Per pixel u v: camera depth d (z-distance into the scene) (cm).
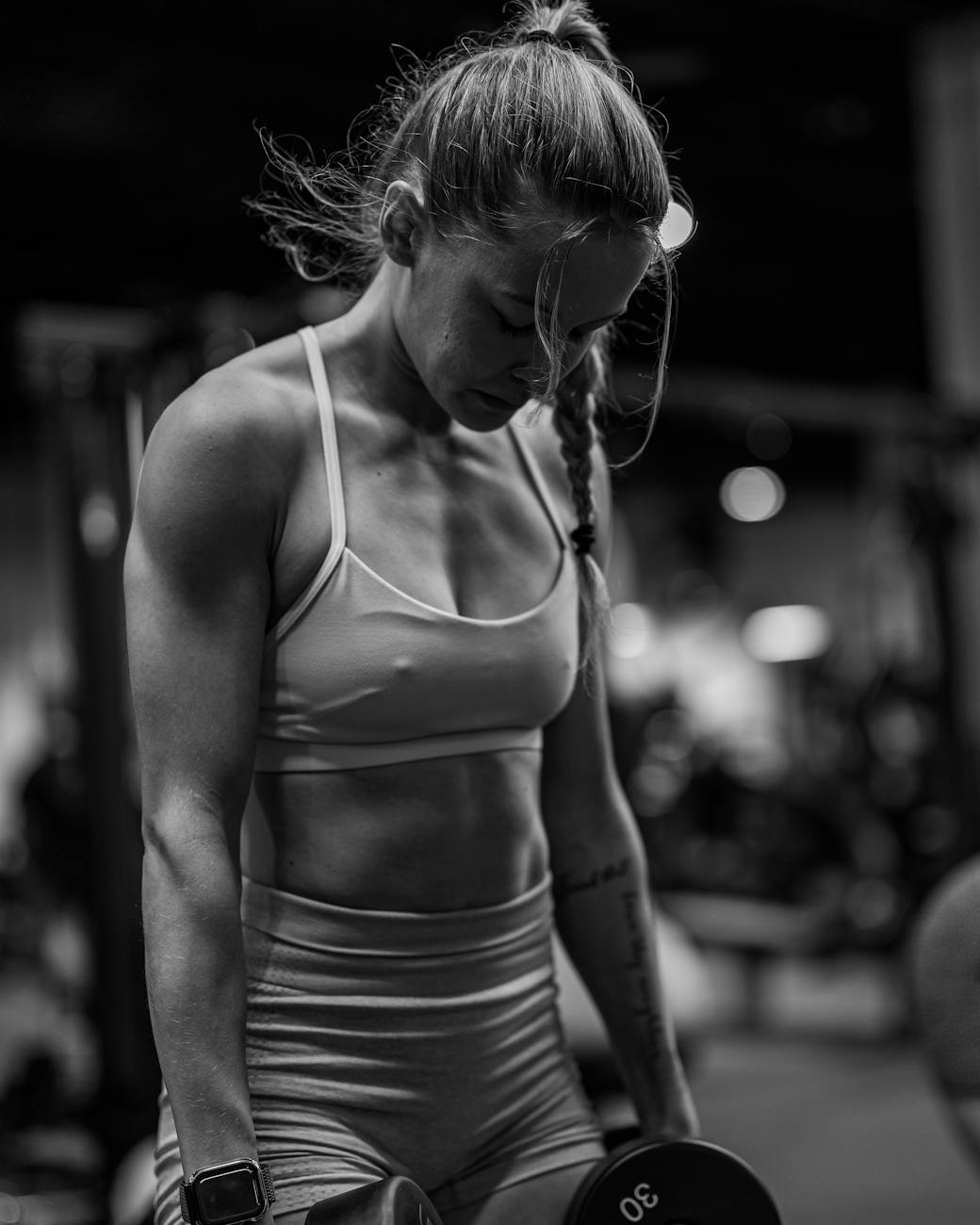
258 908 119
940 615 527
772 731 877
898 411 509
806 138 552
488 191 106
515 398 112
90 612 335
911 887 555
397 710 115
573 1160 127
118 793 332
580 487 130
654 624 906
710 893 655
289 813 117
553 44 112
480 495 125
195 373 297
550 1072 129
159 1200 116
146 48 424
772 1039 542
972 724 553
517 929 125
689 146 538
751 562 984
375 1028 118
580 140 105
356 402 120
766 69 479
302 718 115
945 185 560
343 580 113
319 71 441
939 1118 429
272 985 117
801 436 938
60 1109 379
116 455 300
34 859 517
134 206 488
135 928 127
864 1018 576
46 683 529
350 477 117
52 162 474
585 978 141
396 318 119
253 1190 105
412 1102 119
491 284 107
